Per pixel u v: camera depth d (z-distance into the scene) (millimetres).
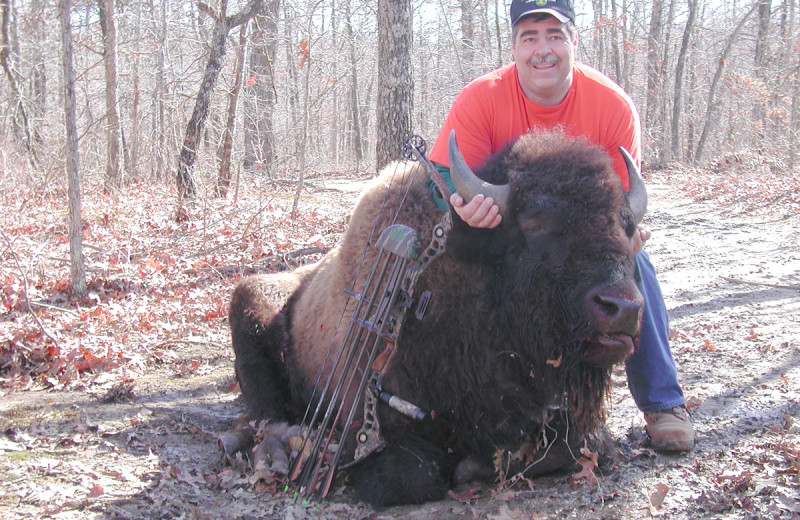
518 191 3176
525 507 3227
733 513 3045
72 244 6660
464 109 3707
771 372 4824
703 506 3104
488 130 3727
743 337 5742
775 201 14273
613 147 3709
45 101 22141
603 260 2998
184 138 11695
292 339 4406
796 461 3393
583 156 3186
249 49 16656
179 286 7539
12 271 7230
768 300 7008
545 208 3084
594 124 3701
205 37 18422
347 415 3643
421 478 3287
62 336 5637
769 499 3123
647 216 13805
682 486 3324
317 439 3461
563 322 3109
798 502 3088
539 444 3529
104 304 6531
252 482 3504
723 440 3793
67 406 4531
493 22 40031
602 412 3457
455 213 3295
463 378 3410
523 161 3244
